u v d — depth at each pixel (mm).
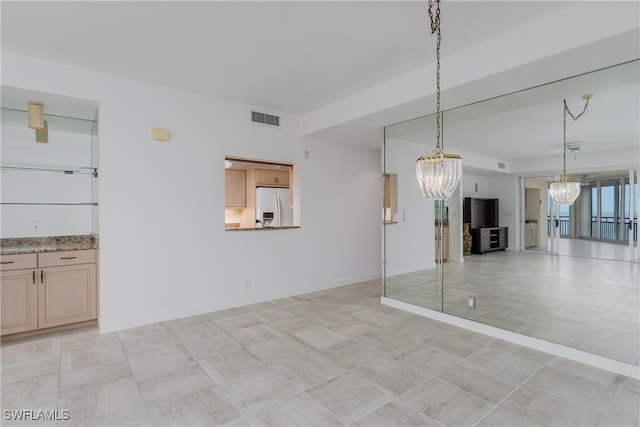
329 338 3209
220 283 4121
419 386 2330
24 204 3734
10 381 2408
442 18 2371
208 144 4016
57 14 2314
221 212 4125
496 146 3424
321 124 4488
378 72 3328
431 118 3900
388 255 4449
